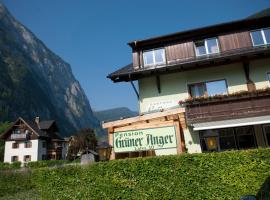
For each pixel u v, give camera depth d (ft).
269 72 58.44
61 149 260.83
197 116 51.67
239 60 58.90
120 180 38.50
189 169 35.53
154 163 37.22
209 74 61.67
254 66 59.52
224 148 54.95
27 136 228.84
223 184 33.88
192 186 34.83
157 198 35.86
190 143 55.62
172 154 38.91
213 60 58.34
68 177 42.68
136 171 37.86
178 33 66.13
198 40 66.59
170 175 36.09
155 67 61.62
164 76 64.34
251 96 49.65
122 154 47.14
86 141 233.55
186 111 52.44
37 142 228.02
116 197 38.06
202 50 65.62
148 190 36.60
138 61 67.87
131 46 69.46
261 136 53.78
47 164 179.01
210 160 35.12
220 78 60.85
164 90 63.36
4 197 58.59
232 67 60.64
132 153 48.44
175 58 65.87
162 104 62.49
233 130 55.57
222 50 63.52
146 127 43.91
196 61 58.39
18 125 234.99
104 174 39.86
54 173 44.01
